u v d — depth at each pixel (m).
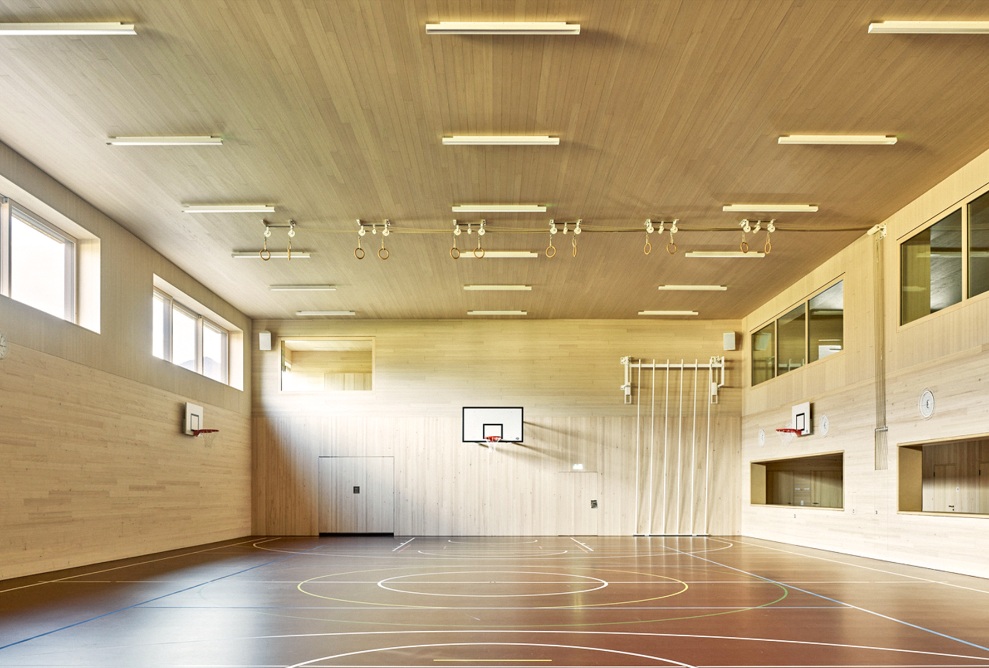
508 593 8.07
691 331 17.97
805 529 14.34
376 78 7.29
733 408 17.78
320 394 17.80
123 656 5.12
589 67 7.10
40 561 9.63
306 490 17.56
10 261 9.41
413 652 5.20
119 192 10.30
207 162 9.30
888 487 11.34
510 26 6.38
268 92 7.58
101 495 11.09
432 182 9.88
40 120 8.27
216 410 15.66
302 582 9.02
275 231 11.82
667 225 11.40
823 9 6.24
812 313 14.13
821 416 13.62
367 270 13.91
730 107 7.87
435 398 17.75
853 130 8.41
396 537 17.02
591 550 13.57
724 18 6.35
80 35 6.59
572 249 12.63
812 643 5.52
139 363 12.30
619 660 4.98
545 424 17.69
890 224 11.24
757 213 11.01
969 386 9.34
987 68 7.13
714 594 7.99
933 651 5.27
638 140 8.62
